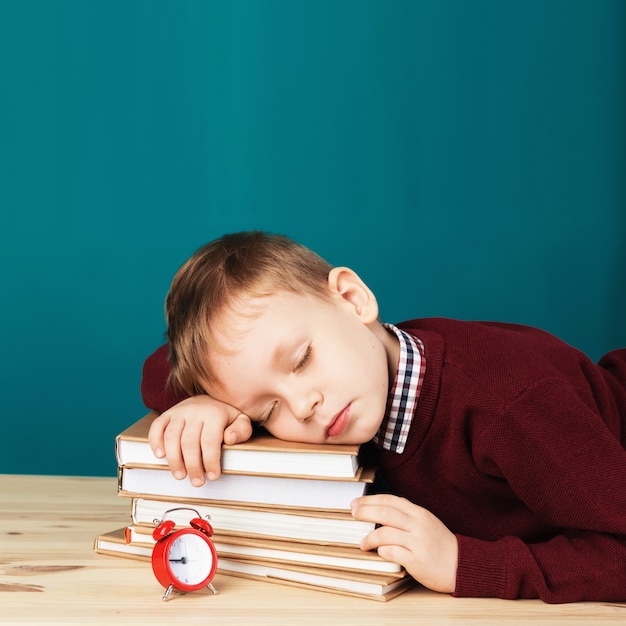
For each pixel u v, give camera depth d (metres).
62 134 1.99
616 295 2.04
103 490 1.33
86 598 0.87
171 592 0.89
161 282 2.02
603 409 1.25
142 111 1.99
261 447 0.93
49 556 1.01
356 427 1.01
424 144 2.00
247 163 2.00
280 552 0.93
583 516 0.97
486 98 2.00
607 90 2.01
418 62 1.99
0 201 2.00
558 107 2.00
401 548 0.90
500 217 2.02
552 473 1.00
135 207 2.01
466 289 2.02
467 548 0.91
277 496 0.94
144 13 1.98
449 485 1.12
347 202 2.01
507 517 1.12
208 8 1.98
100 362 2.03
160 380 1.21
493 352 1.09
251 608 0.86
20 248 2.01
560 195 2.02
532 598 0.92
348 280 1.09
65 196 2.00
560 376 1.07
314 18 1.98
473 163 2.01
